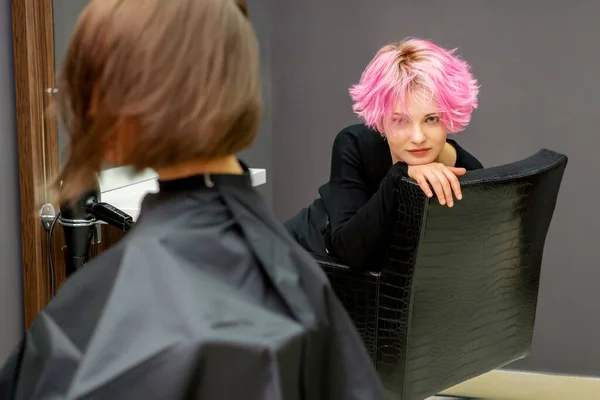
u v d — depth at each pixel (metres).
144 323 0.51
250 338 0.51
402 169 1.59
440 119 1.70
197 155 0.58
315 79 3.18
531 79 2.85
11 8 1.86
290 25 3.17
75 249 1.81
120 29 0.55
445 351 1.74
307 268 0.60
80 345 0.53
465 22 2.91
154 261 0.54
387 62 1.70
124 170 0.59
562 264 2.90
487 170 1.67
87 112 0.58
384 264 1.65
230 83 0.57
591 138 2.82
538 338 2.97
